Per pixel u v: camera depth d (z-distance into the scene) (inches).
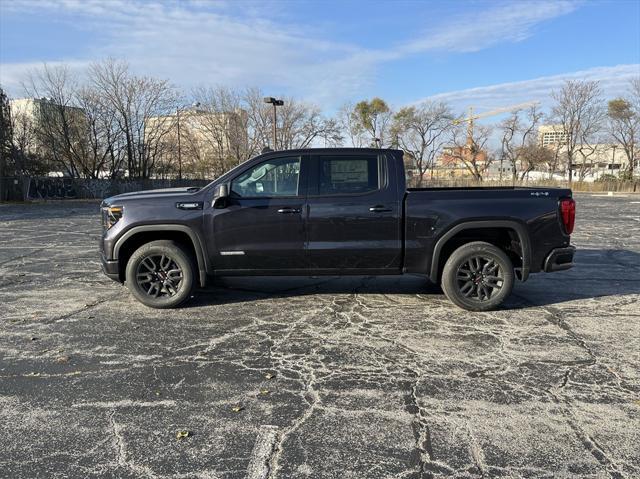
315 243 220.4
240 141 1865.2
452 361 165.9
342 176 222.1
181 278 226.5
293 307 231.8
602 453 111.8
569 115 2338.8
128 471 106.3
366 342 184.5
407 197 218.8
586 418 127.6
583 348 177.5
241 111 1865.2
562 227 217.9
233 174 222.4
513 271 220.1
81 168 1611.7
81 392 144.3
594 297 249.3
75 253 403.9
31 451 114.0
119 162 1651.1
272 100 1294.3
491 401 137.2
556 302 239.8
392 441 117.3
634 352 173.6
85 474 105.3
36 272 319.3
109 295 256.5
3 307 234.2
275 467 107.6
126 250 232.2
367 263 223.1
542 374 155.0
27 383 150.3
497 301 220.8
